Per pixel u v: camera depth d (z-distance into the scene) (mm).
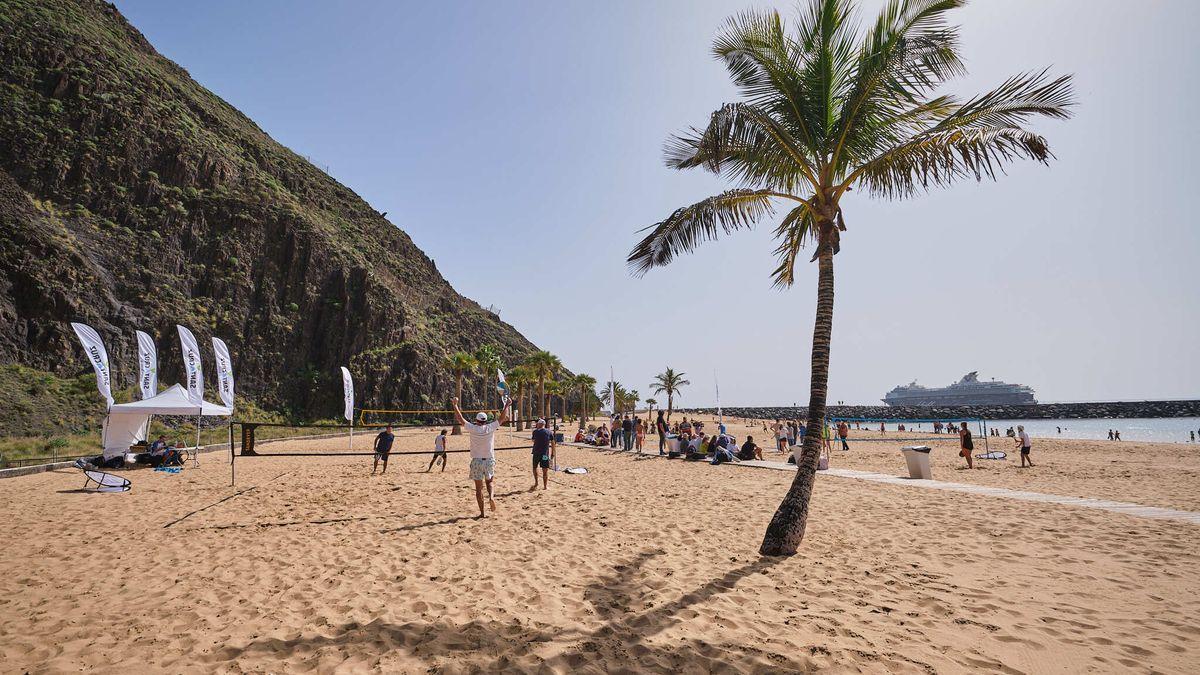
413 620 3861
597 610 4082
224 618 3918
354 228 103625
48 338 44938
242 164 80625
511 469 14469
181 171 68938
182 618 3922
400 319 75875
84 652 3338
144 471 14438
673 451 18469
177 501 9336
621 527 7066
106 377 15508
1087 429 84125
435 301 106875
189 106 85812
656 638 3543
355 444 29406
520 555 5688
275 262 69625
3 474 13320
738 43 7152
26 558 5598
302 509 8453
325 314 70125
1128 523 6871
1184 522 6883
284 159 104688
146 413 15227
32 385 38688
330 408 64125
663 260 8109
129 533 6770
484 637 3551
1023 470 15117
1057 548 5793
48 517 7918
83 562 5434
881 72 6500
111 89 70000
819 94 6891
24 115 61375
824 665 3135
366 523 7309
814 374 6562
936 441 33875
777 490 10344
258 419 56281
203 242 65438
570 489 10477
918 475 11844
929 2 6414
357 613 3998
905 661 3188
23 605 4195
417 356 71688
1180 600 4164
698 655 3287
